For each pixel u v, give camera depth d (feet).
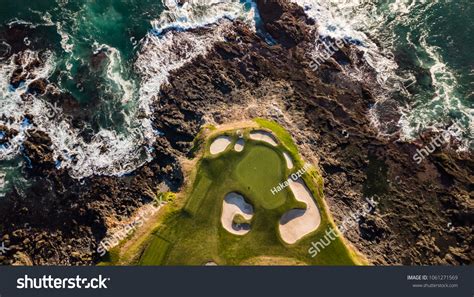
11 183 113.39
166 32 135.13
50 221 110.52
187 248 105.60
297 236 107.65
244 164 114.11
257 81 130.72
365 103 130.72
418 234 114.21
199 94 127.03
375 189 118.93
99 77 127.54
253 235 107.04
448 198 119.14
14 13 130.00
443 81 135.54
